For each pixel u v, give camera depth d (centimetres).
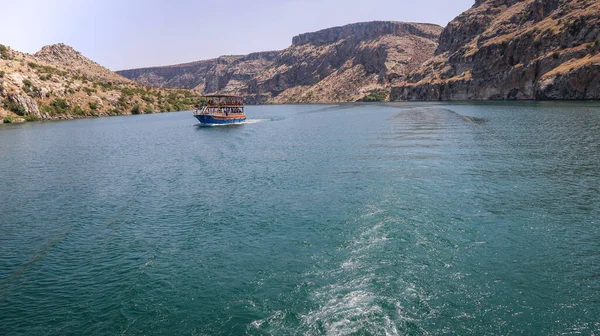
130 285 1709
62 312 1528
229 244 2123
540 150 4256
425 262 1786
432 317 1376
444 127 7188
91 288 1706
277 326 1363
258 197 3023
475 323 1335
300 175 3719
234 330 1354
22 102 14438
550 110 9138
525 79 15700
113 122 13438
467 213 2397
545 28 15700
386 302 1475
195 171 4244
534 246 1911
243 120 11612
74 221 2655
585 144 4453
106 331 1395
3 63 17238
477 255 1838
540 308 1409
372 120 10081
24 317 1501
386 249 1938
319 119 11906
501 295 1499
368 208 2573
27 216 2795
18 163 5122
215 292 1620
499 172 3372
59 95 17038
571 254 1814
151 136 8438
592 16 13500
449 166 3697
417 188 2983
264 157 4941
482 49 19550
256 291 1611
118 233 2388
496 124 7106
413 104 19025
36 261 2014
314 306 1475
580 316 1355
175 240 2230
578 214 2306
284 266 1823
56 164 4997
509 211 2405
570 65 13125
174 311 1495
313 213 2556
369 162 4125
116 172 4366
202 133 8744
